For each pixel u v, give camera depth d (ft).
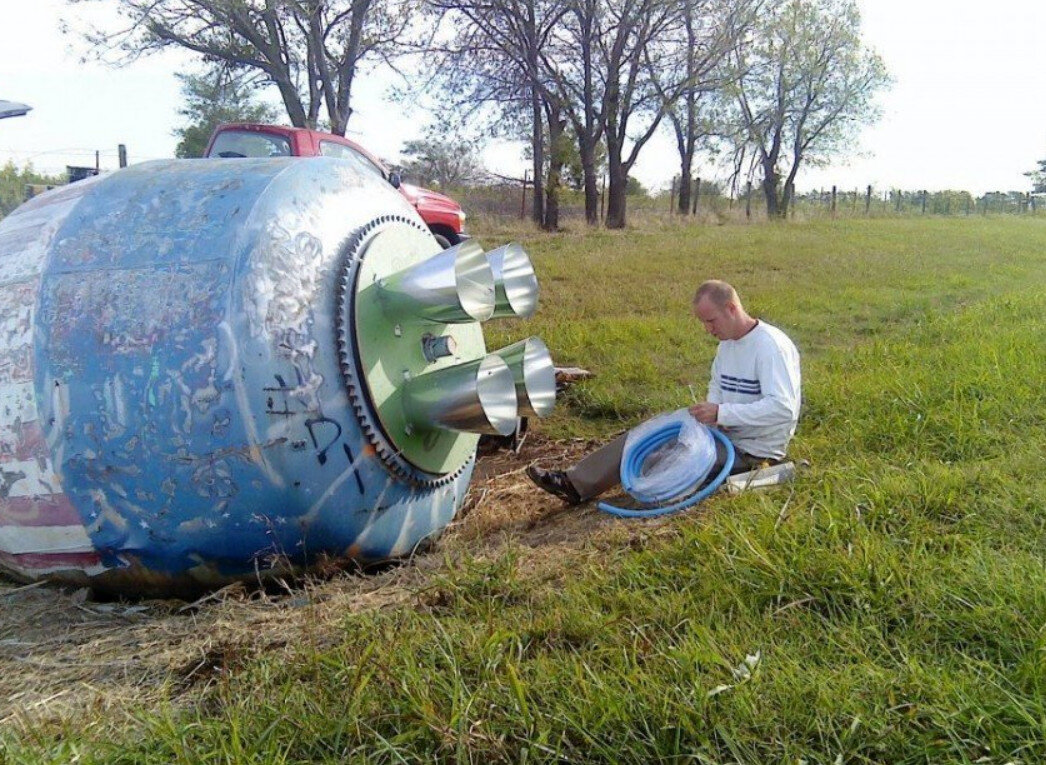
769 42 120.26
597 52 86.79
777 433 15.03
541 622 10.18
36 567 12.91
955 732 7.86
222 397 11.53
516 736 8.27
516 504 16.94
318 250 12.46
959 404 17.99
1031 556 10.76
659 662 9.22
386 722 8.57
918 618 9.70
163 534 12.09
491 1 80.79
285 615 11.49
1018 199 150.41
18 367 12.25
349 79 78.74
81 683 10.27
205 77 85.56
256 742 8.26
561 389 24.71
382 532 13.19
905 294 39.34
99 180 13.51
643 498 14.82
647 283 41.39
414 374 13.15
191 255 12.02
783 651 9.21
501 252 13.47
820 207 142.72
